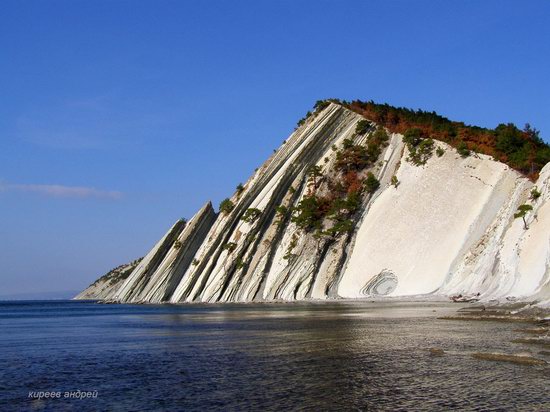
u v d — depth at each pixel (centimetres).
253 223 10900
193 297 10969
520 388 1939
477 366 2344
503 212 7494
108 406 1945
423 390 1958
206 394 2047
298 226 10281
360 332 3703
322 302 8325
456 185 9012
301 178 11469
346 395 1931
